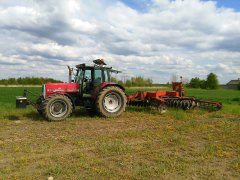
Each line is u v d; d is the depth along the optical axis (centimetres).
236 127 1084
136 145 796
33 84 8188
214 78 8644
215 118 1333
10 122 1165
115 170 594
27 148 739
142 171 586
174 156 697
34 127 1059
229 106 1964
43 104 1186
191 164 645
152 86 7475
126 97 1373
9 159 659
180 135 930
